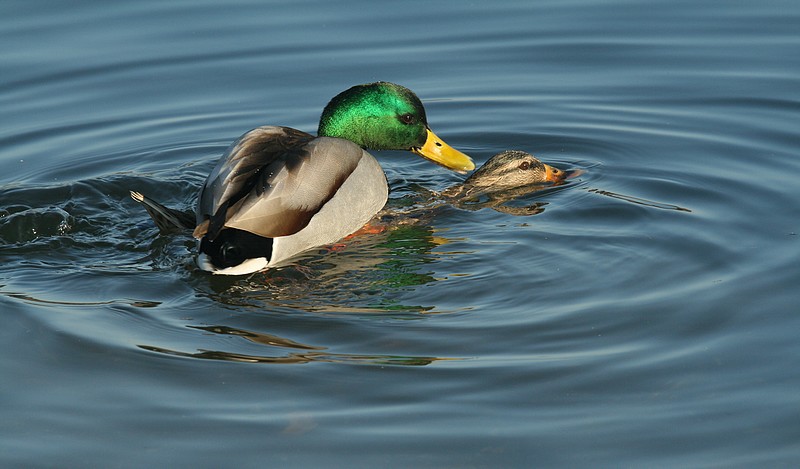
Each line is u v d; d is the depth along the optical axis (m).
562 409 9.18
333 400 9.41
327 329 10.66
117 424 9.15
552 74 18.20
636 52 18.75
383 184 14.17
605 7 20.64
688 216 13.02
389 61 18.61
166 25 19.78
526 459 8.54
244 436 8.92
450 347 10.23
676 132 16.06
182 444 8.84
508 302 11.10
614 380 9.57
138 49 18.89
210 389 9.63
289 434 8.92
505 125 16.80
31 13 20.08
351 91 15.04
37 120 16.88
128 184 14.83
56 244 12.95
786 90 17.08
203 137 16.45
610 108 17.06
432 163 16.22
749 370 9.62
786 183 13.84
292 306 11.23
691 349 10.01
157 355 10.24
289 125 16.66
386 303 11.23
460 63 18.59
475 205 14.24
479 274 11.80
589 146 15.95
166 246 12.90
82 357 10.23
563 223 13.23
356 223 13.43
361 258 12.52
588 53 18.81
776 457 8.47
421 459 8.56
